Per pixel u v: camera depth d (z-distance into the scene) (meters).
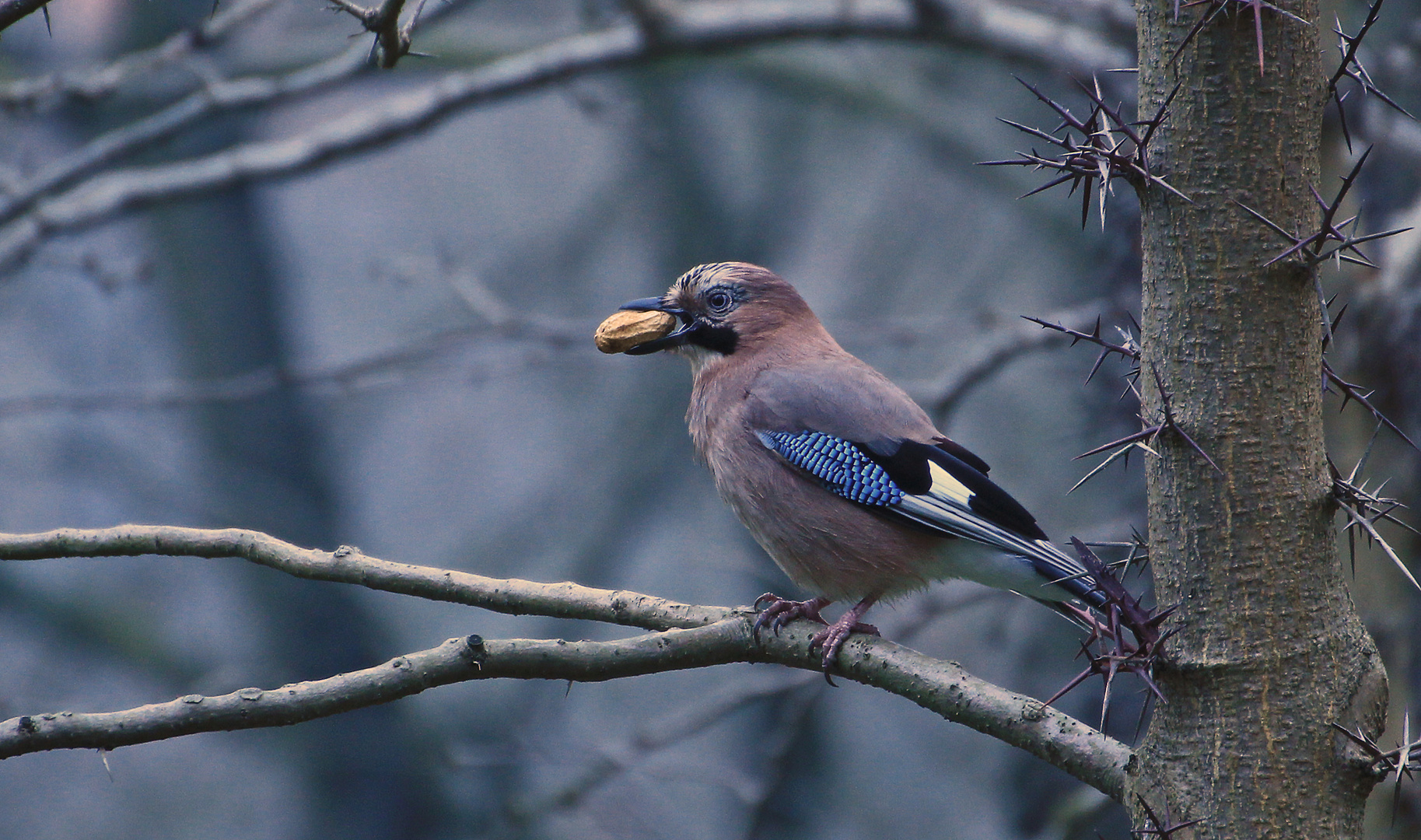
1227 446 3.69
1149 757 3.84
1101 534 9.71
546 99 20.67
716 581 18.33
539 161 20.70
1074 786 11.13
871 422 6.73
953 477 6.42
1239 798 3.67
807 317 7.62
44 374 18.81
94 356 18.92
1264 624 3.68
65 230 11.09
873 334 11.84
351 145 11.23
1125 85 10.62
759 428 6.93
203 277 18.25
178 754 18.84
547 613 5.03
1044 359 16.23
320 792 18.02
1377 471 8.38
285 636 18.22
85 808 18.50
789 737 10.82
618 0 11.17
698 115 19.34
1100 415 9.75
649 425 19.84
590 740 12.45
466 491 19.91
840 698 17.27
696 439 7.52
